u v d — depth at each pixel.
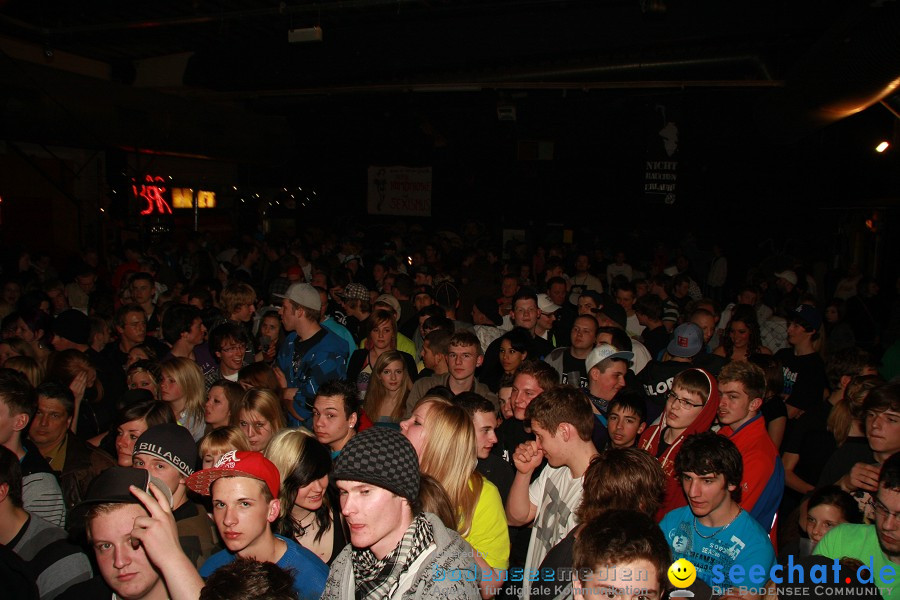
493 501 3.13
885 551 2.68
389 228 18.80
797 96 9.62
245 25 14.02
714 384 3.80
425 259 13.27
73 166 13.93
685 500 3.48
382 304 7.15
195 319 5.70
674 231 17.52
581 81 13.60
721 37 12.09
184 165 16.55
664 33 12.29
